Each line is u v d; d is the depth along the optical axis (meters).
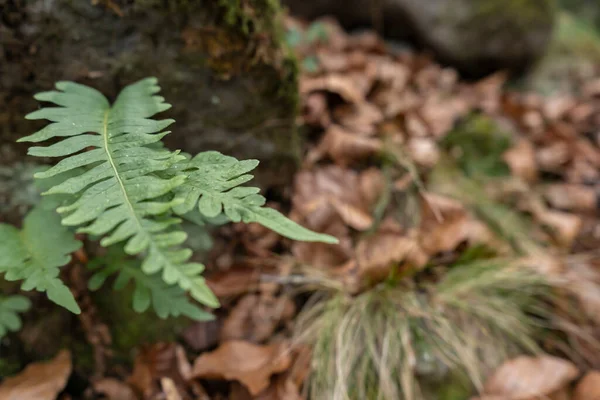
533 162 1.42
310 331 1.18
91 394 1.16
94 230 0.91
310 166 1.30
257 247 1.22
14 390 1.11
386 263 1.21
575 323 1.22
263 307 1.19
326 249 1.22
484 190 1.38
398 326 1.18
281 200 1.25
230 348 1.15
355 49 1.67
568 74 1.96
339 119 1.39
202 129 1.15
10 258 1.01
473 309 1.21
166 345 1.17
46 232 1.02
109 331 1.16
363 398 1.14
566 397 1.15
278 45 1.16
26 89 1.09
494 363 1.18
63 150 0.96
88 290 1.15
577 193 1.39
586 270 1.27
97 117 1.01
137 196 0.93
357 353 1.17
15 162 1.11
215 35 1.11
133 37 1.10
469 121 1.49
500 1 1.78
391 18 1.91
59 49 1.08
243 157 1.18
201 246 1.15
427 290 1.22
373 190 1.30
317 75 1.44
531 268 1.26
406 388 1.14
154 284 1.05
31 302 1.13
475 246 1.25
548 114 1.58
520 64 1.88
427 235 1.25
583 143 1.50
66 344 1.15
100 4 1.08
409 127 1.42
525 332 1.21
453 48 1.83
